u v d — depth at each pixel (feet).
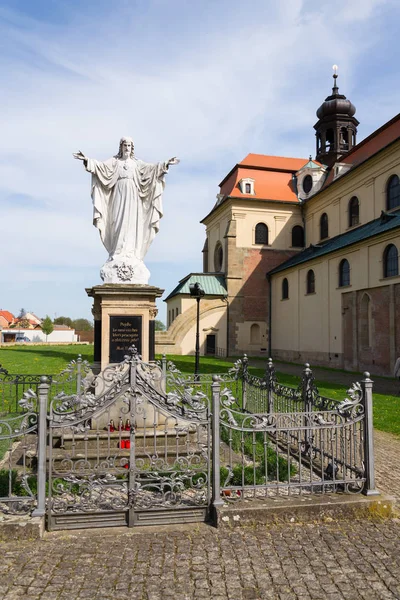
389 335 85.30
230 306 142.82
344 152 154.92
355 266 96.89
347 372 92.89
